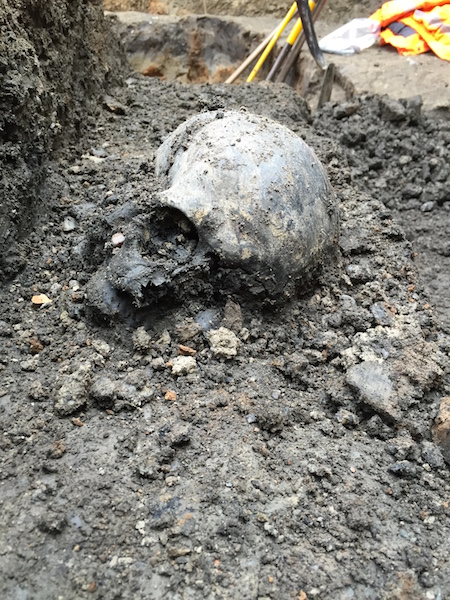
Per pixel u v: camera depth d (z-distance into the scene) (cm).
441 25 91
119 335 39
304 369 40
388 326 42
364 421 38
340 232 48
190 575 29
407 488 34
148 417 35
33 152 48
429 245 65
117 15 107
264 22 110
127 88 70
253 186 38
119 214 41
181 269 38
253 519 31
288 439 36
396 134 74
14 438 34
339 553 31
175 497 32
